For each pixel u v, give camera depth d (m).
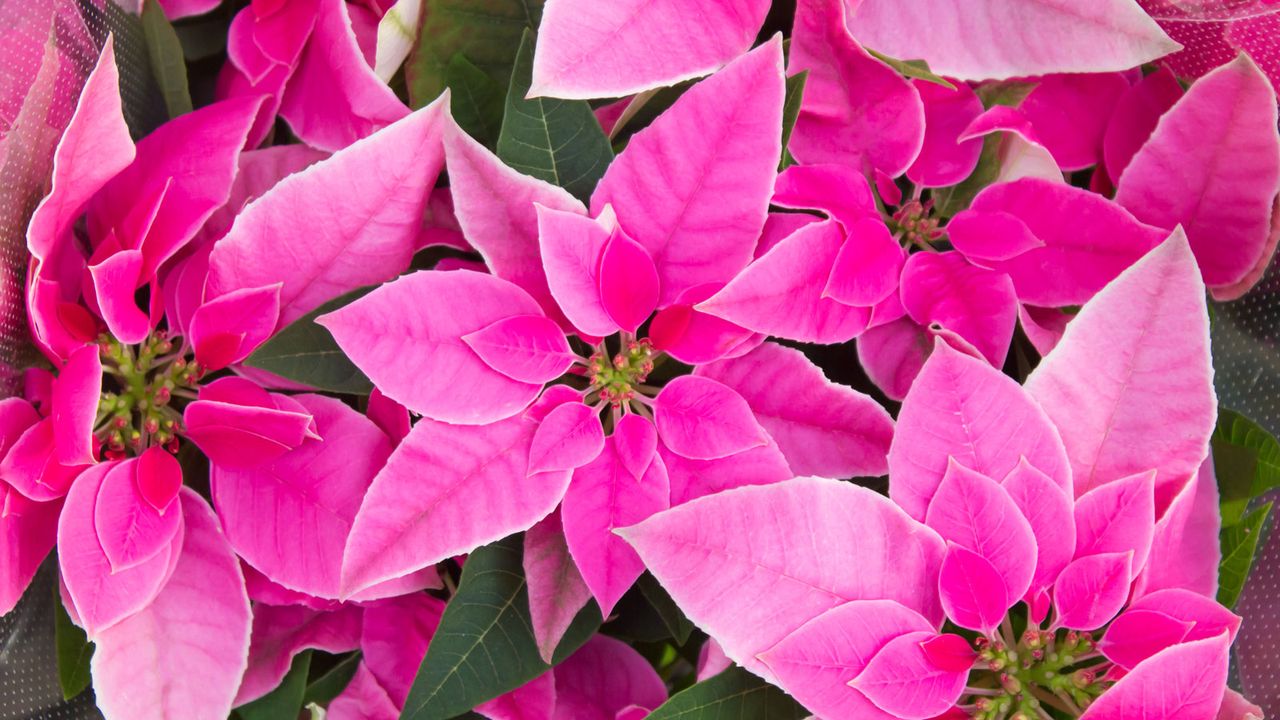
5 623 0.71
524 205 0.68
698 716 0.67
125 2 0.76
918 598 0.67
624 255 0.68
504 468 0.68
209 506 0.70
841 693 0.66
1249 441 0.72
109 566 0.68
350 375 0.69
